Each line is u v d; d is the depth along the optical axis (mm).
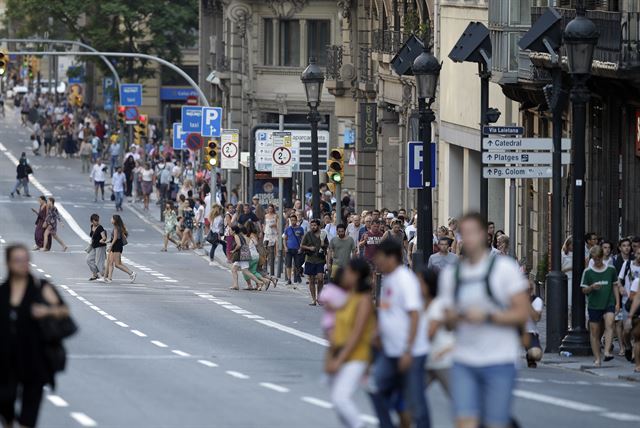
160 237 148125
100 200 182500
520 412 46156
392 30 131625
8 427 36281
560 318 65562
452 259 68625
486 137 72312
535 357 60594
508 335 30484
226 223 120812
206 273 114625
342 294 36875
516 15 87625
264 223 121062
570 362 62562
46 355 35781
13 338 35656
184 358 61531
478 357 30406
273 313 84125
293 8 173375
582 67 63438
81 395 49312
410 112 126438
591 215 87938
